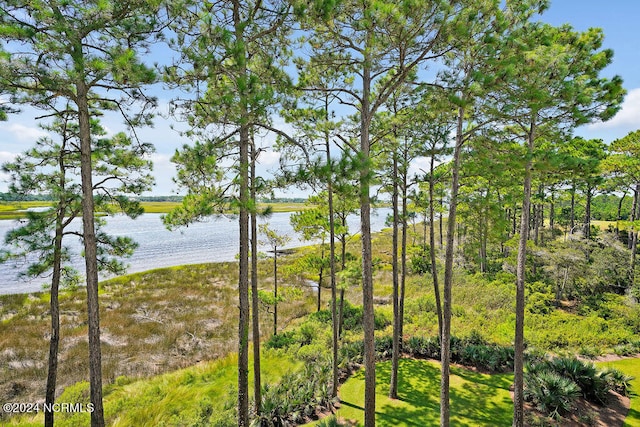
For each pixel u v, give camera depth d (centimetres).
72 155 848
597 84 663
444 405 753
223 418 859
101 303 1942
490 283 2003
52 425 796
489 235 1177
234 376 1134
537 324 1464
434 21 558
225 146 690
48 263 805
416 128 994
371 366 677
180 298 2103
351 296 2161
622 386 941
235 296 2203
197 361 1348
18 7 529
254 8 648
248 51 709
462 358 1175
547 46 649
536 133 802
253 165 854
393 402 932
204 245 4569
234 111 574
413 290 2123
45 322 1628
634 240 1894
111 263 904
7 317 1698
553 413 822
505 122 793
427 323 1537
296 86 726
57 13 526
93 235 667
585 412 842
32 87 581
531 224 3000
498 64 614
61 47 522
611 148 1805
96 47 597
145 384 1110
